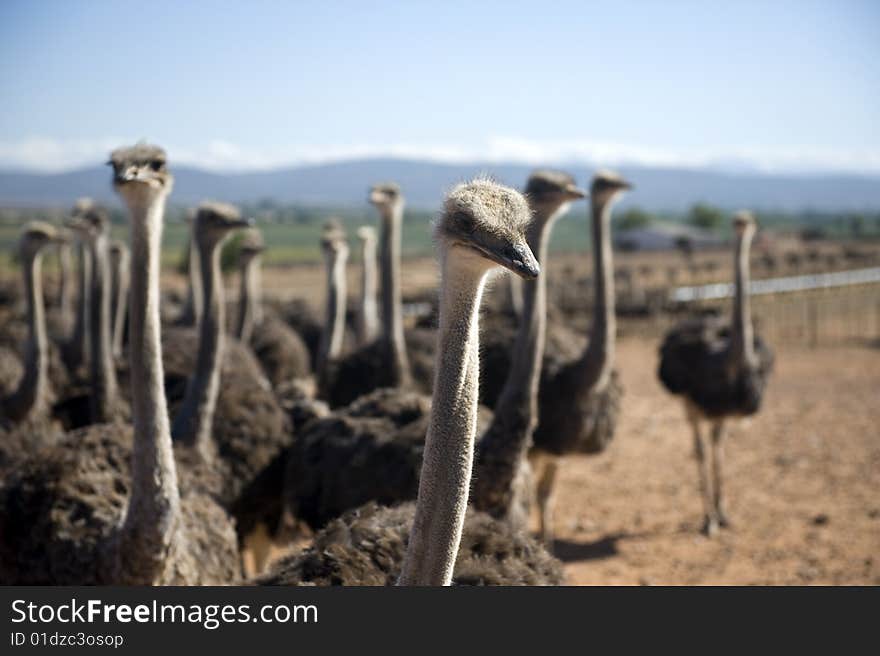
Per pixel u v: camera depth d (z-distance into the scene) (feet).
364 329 46.19
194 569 16.38
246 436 22.49
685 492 38.91
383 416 22.58
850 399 58.08
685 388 35.32
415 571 10.46
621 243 314.35
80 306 33.73
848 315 106.73
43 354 26.05
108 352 25.85
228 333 42.75
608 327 27.99
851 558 30.55
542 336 21.33
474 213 10.21
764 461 43.45
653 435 49.03
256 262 47.80
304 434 22.70
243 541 22.52
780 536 33.14
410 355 34.04
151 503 15.56
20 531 17.48
